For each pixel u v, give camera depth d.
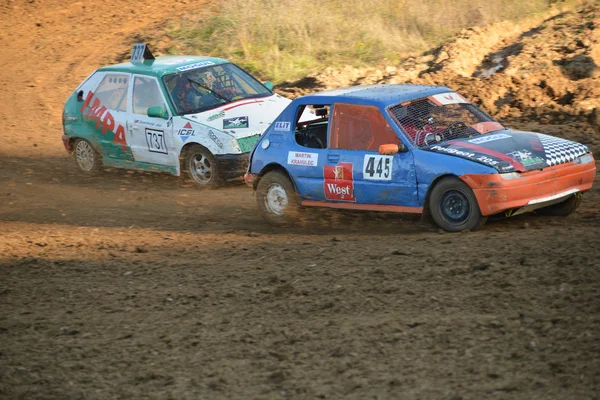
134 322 12.20
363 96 16.92
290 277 13.48
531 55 33.69
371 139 16.44
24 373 10.59
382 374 9.74
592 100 27.70
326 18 40.56
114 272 14.86
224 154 21.67
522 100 28.55
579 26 36.69
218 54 39.03
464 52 35.25
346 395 9.34
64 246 17.11
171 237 17.48
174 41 41.62
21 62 42.81
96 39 45.00
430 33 39.09
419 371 9.72
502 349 10.01
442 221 15.49
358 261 13.90
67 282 14.44
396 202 16.08
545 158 15.14
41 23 49.47
